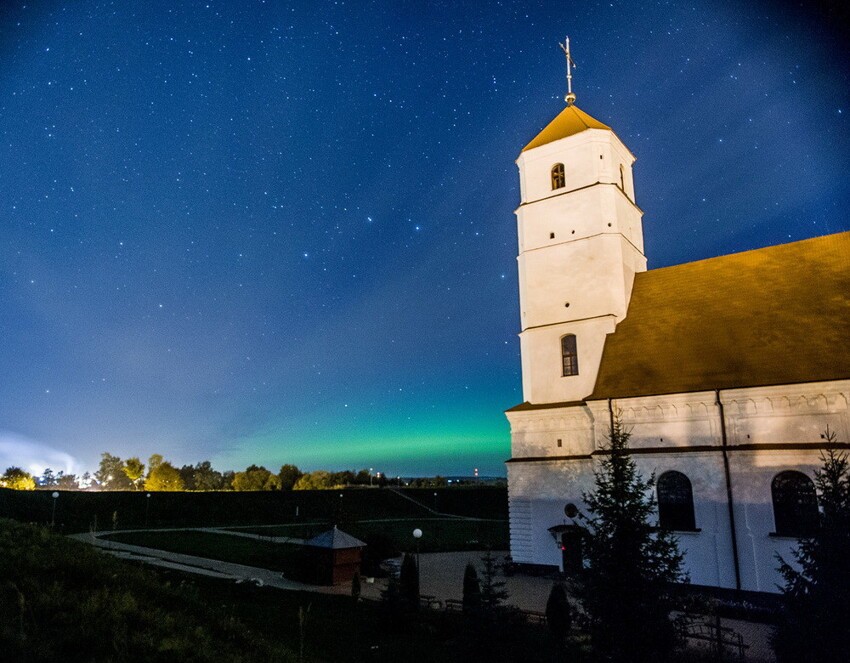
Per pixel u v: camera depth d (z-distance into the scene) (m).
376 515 84.00
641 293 35.09
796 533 24.95
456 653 19.30
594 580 15.98
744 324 30.11
